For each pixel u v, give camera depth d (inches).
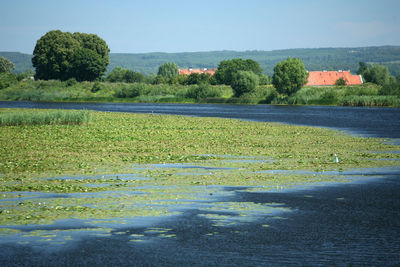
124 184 1053.2
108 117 3474.4
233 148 1736.0
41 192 968.9
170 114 3998.5
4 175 1171.9
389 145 1835.6
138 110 4675.2
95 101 7209.6
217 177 1141.7
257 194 948.6
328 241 645.9
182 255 597.0
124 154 1573.6
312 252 603.5
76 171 1233.4
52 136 2129.7
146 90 7322.8
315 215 782.5
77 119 2807.6
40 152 1611.7
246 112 4379.9
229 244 637.3
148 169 1268.5
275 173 1200.2
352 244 633.0
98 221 750.5
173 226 722.8
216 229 706.2
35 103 6441.9
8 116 2699.3
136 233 689.0
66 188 999.0
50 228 714.2
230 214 792.3
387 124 2960.1
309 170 1245.1
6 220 754.8
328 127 2719.0
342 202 874.8
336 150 1680.6
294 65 6117.1
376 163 1364.4
